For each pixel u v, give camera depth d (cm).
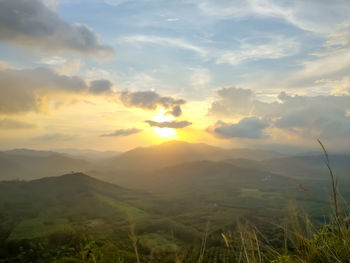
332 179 268
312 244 279
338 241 280
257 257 239
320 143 278
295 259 268
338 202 264
